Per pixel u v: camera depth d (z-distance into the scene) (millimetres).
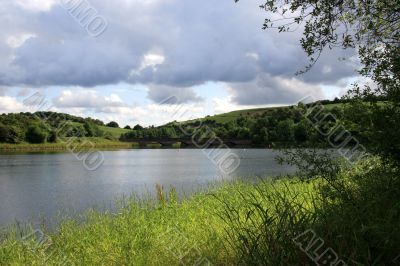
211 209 9773
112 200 18969
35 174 35562
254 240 5199
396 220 4531
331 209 5301
